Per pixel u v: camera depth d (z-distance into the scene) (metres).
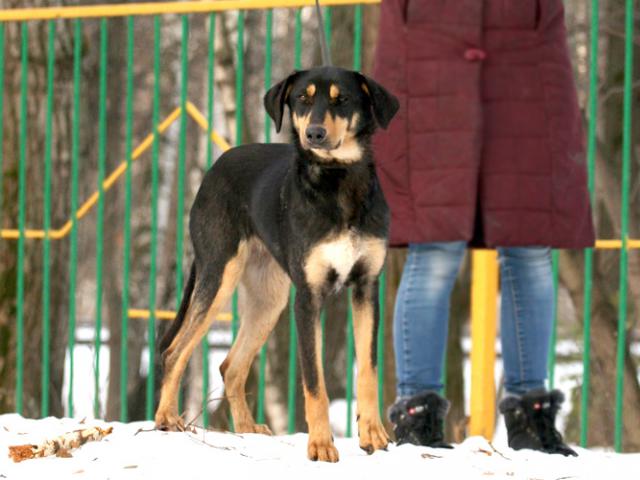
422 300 8.54
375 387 7.97
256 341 9.41
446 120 8.41
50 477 7.04
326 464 7.38
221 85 19.91
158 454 7.56
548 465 7.60
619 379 10.45
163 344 9.26
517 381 8.66
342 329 18.86
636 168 18.11
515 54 8.46
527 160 8.44
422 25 8.51
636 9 17.91
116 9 11.85
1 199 13.90
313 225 7.92
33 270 13.98
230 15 22.33
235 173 9.19
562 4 8.63
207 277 9.16
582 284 16.69
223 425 17.73
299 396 16.64
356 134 8.02
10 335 13.84
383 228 8.07
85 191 16.48
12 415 9.19
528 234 8.38
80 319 32.75
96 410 12.15
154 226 11.85
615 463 7.79
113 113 22.08
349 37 17.45
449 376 16.75
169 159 23.52
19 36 14.16
